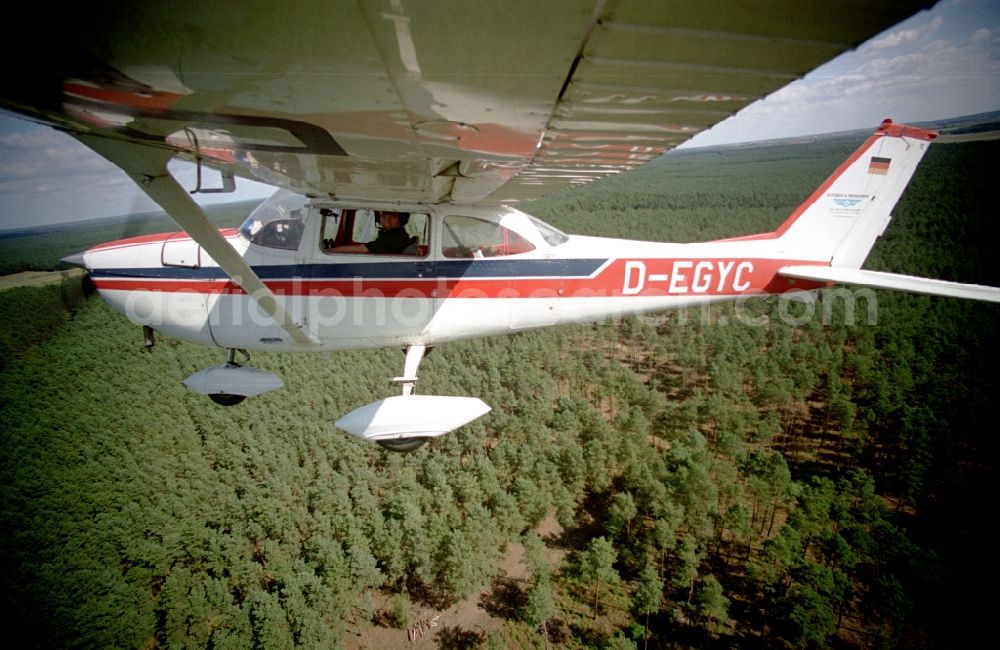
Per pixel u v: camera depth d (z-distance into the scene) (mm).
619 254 5598
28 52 1541
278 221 4586
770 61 1584
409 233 4777
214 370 5141
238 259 3535
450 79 1711
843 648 13000
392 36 1386
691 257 6039
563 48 1489
